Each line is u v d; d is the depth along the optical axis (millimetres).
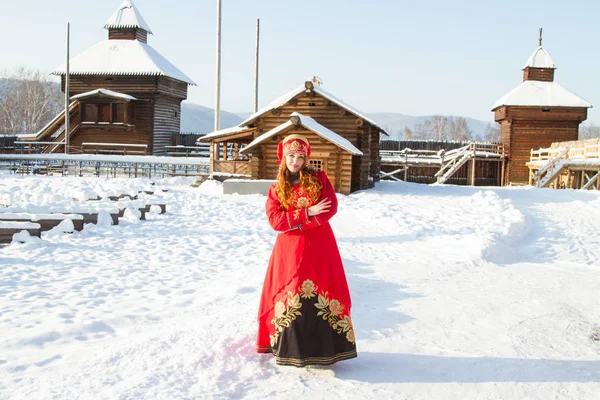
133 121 42062
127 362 4250
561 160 31766
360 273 8070
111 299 6562
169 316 5762
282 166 4441
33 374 4023
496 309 6188
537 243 11484
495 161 44500
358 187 23188
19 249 9695
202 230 12500
